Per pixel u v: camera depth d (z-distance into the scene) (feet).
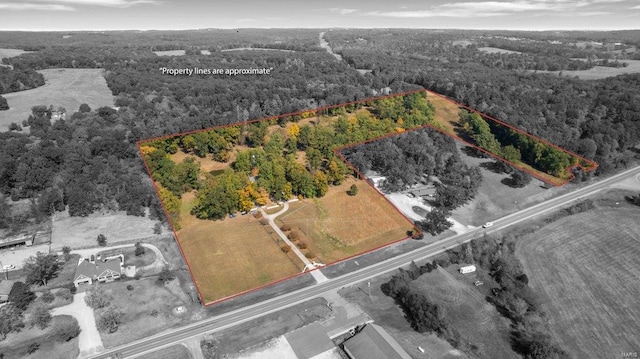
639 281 383.45
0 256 402.11
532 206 517.55
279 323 321.52
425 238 441.27
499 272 384.06
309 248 408.26
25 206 481.87
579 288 374.22
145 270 382.42
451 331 316.81
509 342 312.91
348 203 487.20
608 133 643.04
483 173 591.37
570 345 311.88
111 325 312.91
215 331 314.35
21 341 302.86
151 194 480.23
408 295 337.11
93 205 483.92
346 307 341.00
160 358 290.56
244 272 374.84
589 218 489.67
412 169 541.75
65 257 396.78
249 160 526.57
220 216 448.24
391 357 279.28
